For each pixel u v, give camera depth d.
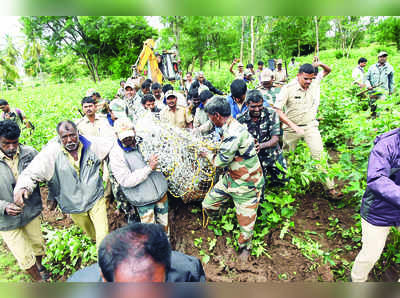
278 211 3.61
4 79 28.31
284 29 22.77
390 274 2.82
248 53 24.31
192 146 3.09
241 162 2.73
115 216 3.93
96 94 5.13
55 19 22.14
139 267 0.99
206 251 3.26
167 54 9.27
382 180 2.05
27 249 2.89
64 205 2.83
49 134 5.71
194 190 3.37
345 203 3.83
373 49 22.20
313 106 3.99
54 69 27.64
